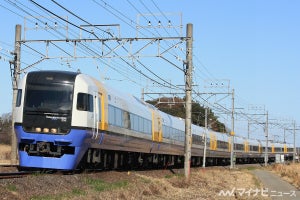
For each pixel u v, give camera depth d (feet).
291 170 178.29
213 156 181.16
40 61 82.28
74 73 64.13
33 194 45.21
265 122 242.99
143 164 101.96
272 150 296.92
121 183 64.39
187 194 71.87
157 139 106.73
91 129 64.23
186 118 91.66
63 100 61.62
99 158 72.13
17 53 81.92
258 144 264.72
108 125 71.92
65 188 51.55
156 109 113.80
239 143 224.74
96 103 66.64
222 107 170.30
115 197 53.26
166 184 75.51
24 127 61.41
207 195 75.36
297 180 130.72
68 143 60.95
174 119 129.39
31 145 61.46
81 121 61.82
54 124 61.00
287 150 338.34
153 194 64.08
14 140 81.25
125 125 82.28
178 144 129.08
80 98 62.34
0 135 219.82
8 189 43.96
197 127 159.94
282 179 144.56
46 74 63.00
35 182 49.37
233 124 172.86
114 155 81.15
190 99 90.79
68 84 62.34
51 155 61.31
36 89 62.23
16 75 81.82
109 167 79.87
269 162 306.55
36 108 61.46
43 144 60.75
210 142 173.47
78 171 66.59
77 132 61.26
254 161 277.85
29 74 63.46
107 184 60.59
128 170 89.10
